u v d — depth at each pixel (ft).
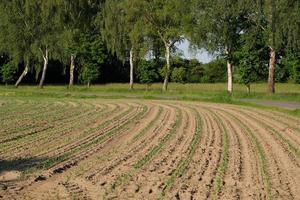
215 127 91.81
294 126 95.14
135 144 69.31
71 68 266.36
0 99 174.09
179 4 214.28
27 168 51.88
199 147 67.31
